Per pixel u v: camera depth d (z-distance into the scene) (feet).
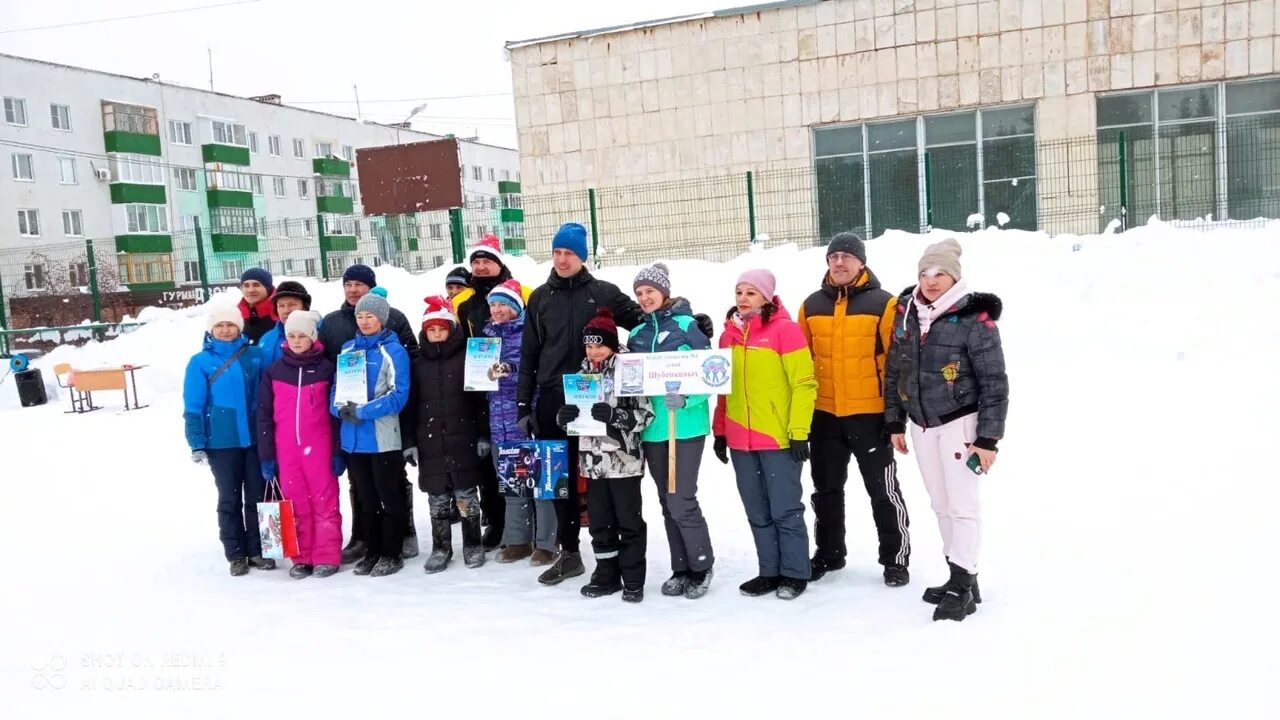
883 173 58.59
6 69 110.63
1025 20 55.06
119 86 123.44
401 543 17.62
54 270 80.02
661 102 61.67
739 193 60.13
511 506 17.88
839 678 11.42
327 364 17.67
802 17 58.65
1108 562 14.70
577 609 14.79
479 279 18.31
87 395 44.91
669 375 14.51
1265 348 29.40
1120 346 31.60
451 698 11.57
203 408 17.71
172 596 16.53
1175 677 10.77
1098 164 55.36
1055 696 10.53
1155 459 20.12
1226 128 53.42
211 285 75.51
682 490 15.01
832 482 15.35
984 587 14.28
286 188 150.51
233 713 11.51
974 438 13.23
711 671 11.92
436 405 17.26
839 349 14.75
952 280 13.39
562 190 64.34
